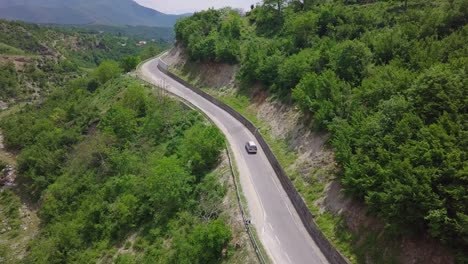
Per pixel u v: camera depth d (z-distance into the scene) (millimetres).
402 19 57125
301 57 56375
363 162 31234
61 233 50156
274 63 63156
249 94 68625
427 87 30031
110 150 62656
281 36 80125
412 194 24594
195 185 46219
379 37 51375
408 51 44375
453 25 47875
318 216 34844
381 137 30922
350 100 40719
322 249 32094
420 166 25406
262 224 36094
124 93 80562
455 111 27797
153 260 38406
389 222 26953
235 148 52250
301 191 38938
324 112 41844
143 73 102750
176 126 63406
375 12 66375
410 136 28844
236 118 64125
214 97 74125
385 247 27672
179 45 111438
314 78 47562
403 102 31109
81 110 84875
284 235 34469
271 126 55062
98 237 48531
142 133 65688
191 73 91812
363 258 28422
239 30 90375
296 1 90250
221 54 80562
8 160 78375
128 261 40250
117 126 67000
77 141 74250
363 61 46344
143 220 46656
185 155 50906
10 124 92000
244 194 41062
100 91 96188
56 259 47344
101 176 59719
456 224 22359
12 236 60031
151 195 46812
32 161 72312
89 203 54594
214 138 50500
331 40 58719
